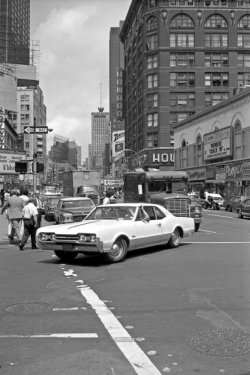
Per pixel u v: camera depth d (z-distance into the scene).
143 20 89.69
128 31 113.50
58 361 5.02
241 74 85.81
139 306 7.37
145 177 26.38
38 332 6.05
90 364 4.93
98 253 12.12
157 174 26.41
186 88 85.44
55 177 123.88
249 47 85.81
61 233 11.57
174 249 14.20
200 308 7.20
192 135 65.19
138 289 8.60
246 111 47.66
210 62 85.62
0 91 87.88
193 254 13.10
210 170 57.31
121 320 6.59
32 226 14.84
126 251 12.10
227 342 5.60
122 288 8.71
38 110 146.12
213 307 7.25
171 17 85.56
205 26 85.56
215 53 85.69
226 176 52.28
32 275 10.20
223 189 53.41
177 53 85.75
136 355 5.20
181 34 85.75
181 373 4.70
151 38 87.69
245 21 85.94
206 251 13.73
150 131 87.81
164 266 11.10
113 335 5.91
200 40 85.25
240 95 48.88
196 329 6.14
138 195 26.83
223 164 53.41
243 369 4.79
